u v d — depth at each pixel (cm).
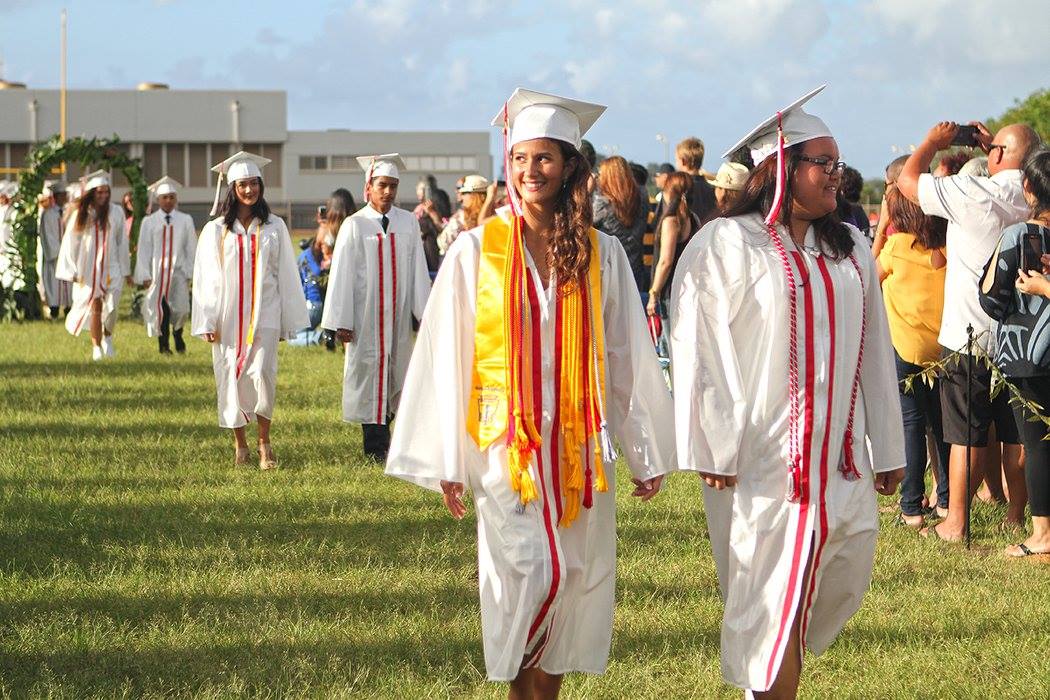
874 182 3666
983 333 797
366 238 1059
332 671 576
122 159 2431
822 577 493
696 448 475
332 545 802
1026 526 849
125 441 1151
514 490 475
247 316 1038
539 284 480
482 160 8625
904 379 848
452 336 485
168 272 1852
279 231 1048
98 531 824
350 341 1059
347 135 8394
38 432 1190
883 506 930
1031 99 5041
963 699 551
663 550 792
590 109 488
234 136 8206
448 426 482
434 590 702
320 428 1232
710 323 479
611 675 575
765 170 487
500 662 476
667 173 1316
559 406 479
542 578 468
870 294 493
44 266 2448
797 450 473
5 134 7875
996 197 779
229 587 704
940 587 714
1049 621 651
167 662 588
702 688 562
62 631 627
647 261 1353
